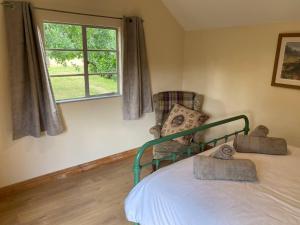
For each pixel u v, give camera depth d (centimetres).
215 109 357
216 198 139
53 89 273
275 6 257
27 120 249
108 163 328
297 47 261
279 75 280
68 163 294
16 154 253
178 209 138
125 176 293
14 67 232
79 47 284
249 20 293
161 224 144
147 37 336
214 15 316
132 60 314
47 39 260
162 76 368
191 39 372
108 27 298
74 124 289
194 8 323
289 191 148
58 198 247
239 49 315
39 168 272
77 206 235
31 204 237
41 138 266
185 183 154
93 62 299
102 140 318
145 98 344
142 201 157
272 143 202
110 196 252
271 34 282
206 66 358
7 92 238
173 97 344
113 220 216
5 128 243
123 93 319
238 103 328
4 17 224
